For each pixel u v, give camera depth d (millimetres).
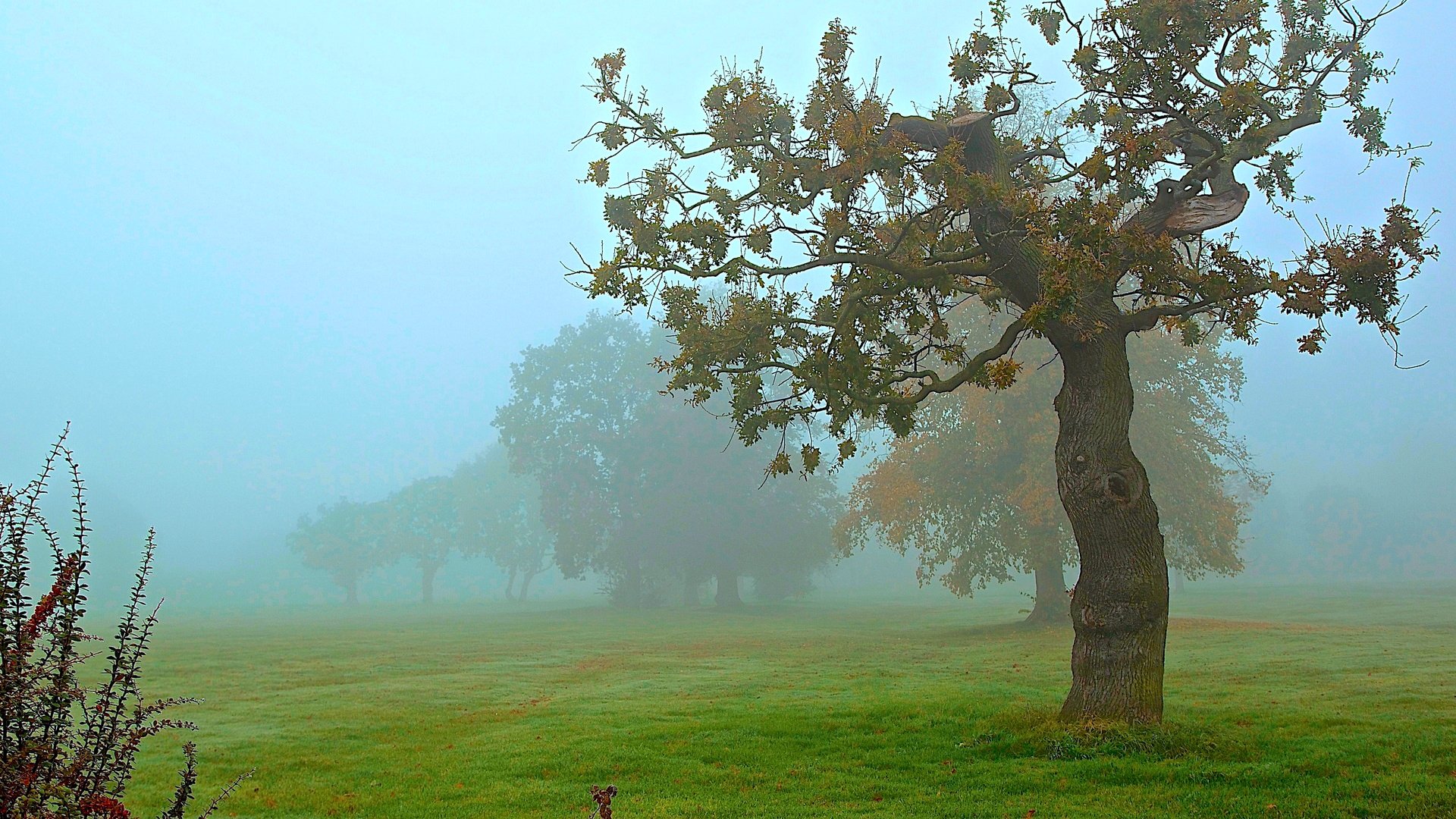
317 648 38781
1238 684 20484
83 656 5230
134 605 5480
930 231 14984
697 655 32812
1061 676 22922
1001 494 40188
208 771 13578
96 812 4867
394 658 33125
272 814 11086
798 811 10523
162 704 5484
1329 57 14812
